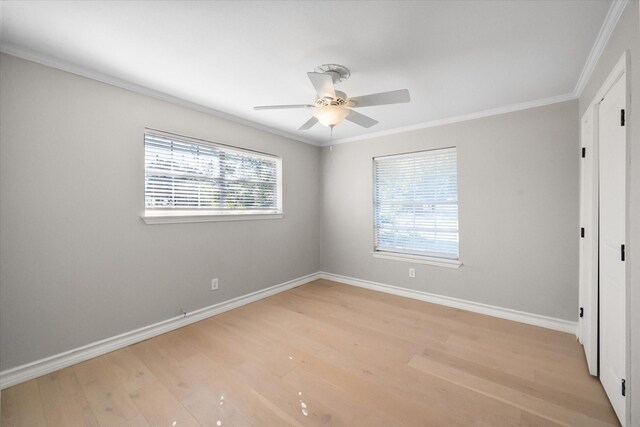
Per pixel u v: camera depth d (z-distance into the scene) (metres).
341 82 2.27
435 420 1.54
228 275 3.15
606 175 1.69
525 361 2.09
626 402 1.35
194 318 2.82
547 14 1.48
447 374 1.94
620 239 1.47
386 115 3.08
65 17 1.52
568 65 2.00
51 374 1.95
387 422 1.53
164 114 2.57
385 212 3.81
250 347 2.33
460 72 2.11
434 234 3.39
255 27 1.60
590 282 1.93
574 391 1.75
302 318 2.92
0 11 1.46
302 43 1.75
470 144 3.05
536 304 2.71
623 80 1.40
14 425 1.51
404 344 2.36
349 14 1.49
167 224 2.62
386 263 3.74
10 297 1.83
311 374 1.96
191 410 1.62
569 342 2.37
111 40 1.73
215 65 2.03
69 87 2.04
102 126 2.21
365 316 2.96
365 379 1.90
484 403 1.66
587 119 2.14
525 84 2.32
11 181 1.82
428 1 1.39
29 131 1.88
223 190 3.12
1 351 1.80
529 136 2.71
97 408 1.63
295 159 3.97
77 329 2.10
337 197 4.21
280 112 2.99
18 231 1.85
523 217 2.77
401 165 3.64
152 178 2.54
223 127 3.05
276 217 3.69
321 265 4.45
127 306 2.36
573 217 2.53
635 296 1.29
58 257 2.01
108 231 2.25
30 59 1.87
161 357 2.18
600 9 1.44
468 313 3.02
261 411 1.62
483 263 3.00
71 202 2.06
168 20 1.54
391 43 1.75
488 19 1.52
